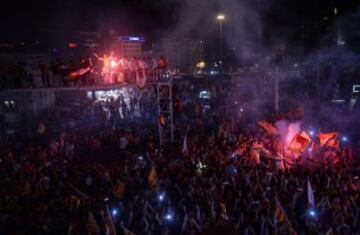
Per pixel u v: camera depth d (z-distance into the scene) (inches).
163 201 649.6
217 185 703.7
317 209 612.1
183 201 631.8
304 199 649.0
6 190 685.3
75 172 794.2
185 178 709.3
